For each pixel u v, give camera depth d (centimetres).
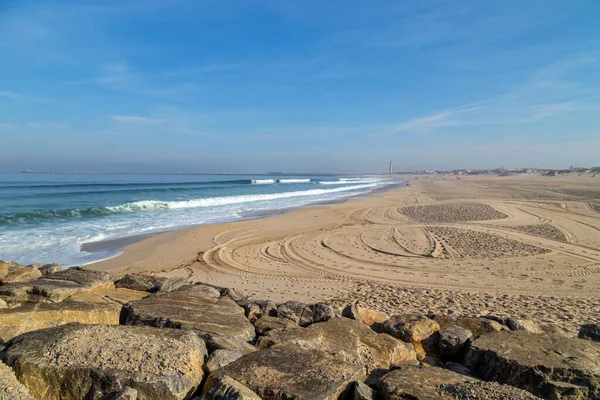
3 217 1945
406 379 360
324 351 412
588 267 1161
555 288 967
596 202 2886
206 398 312
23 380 334
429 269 1162
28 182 6406
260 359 378
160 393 320
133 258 1269
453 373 382
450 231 1778
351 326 501
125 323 507
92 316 491
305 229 1878
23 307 490
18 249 1335
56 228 1769
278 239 1625
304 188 6116
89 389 327
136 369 335
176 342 381
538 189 4419
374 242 1567
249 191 4897
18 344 368
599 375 366
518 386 380
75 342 368
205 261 1255
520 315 757
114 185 5628
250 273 1123
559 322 716
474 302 849
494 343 441
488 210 2508
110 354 353
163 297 575
